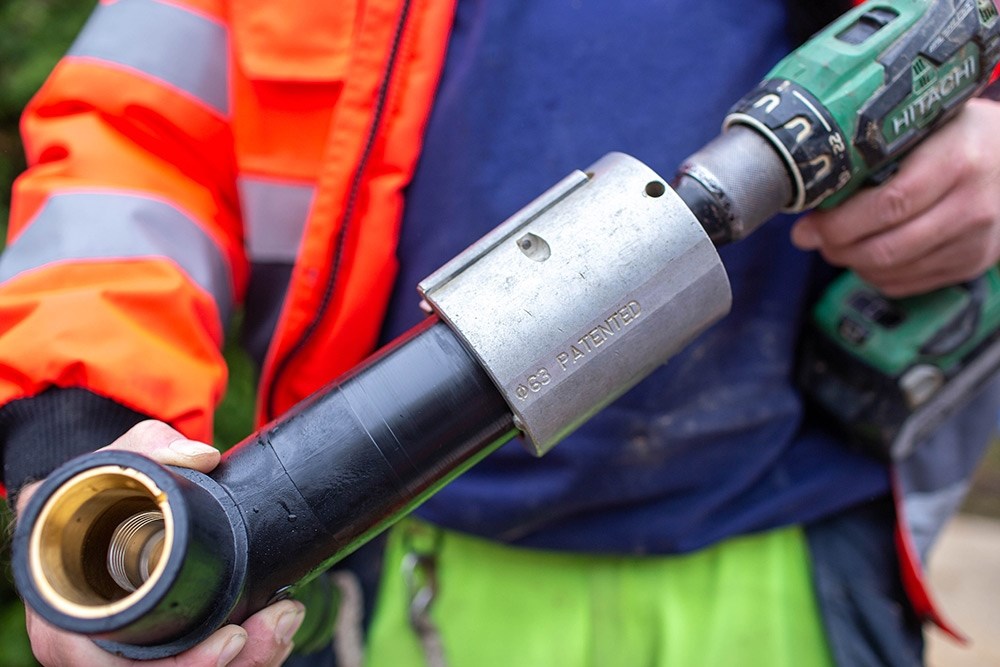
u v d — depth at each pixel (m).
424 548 1.20
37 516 0.57
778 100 0.84
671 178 1.04
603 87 1.04
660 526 1.12
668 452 1.09
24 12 2.65
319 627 1.06
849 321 1.08
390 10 1.04
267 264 1.16
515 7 1.05
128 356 0.87
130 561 0.63
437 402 0.73
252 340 1.22
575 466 1.08
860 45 0.85
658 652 1.16
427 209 1.07
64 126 1.06
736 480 1.13
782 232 1.08
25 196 1.03
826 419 1.19
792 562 1.20
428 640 1.18
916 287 1.00
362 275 1.06
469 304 0.74
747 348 1.09
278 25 1.09
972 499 3.05
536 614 1.18
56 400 0.85
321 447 0.70
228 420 2.20
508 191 1.05
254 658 0.69
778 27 1.06
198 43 1.12
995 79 1.00
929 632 2.53
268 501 0.68
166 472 0.59
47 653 0.73
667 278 0.77
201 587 0.60
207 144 1.13
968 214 0.89
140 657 0.63
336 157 1.04
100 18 1.14
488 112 1.05
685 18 1.04
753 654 1.15
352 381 0.73
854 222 0.90
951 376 1.08
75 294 0.90
